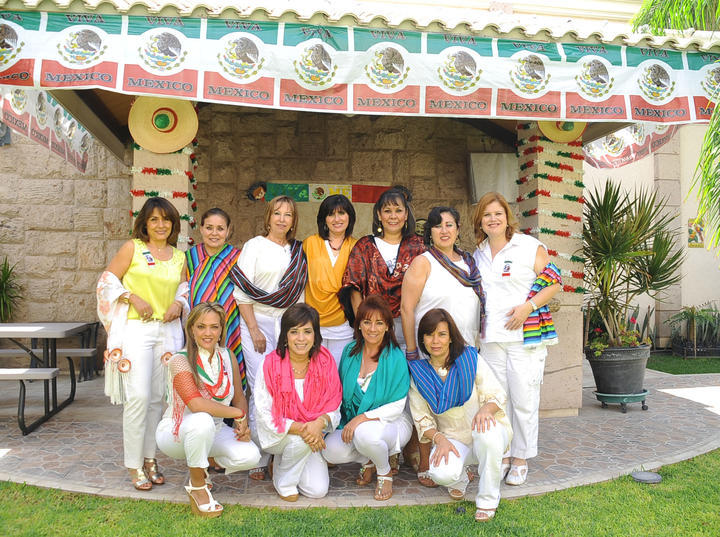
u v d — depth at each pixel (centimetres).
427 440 315
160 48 344
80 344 695
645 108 391
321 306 357
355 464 373
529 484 332
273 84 355
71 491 312
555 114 382
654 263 530
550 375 493
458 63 371
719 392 604
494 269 348
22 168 681
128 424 309
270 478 344
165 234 326
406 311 333
